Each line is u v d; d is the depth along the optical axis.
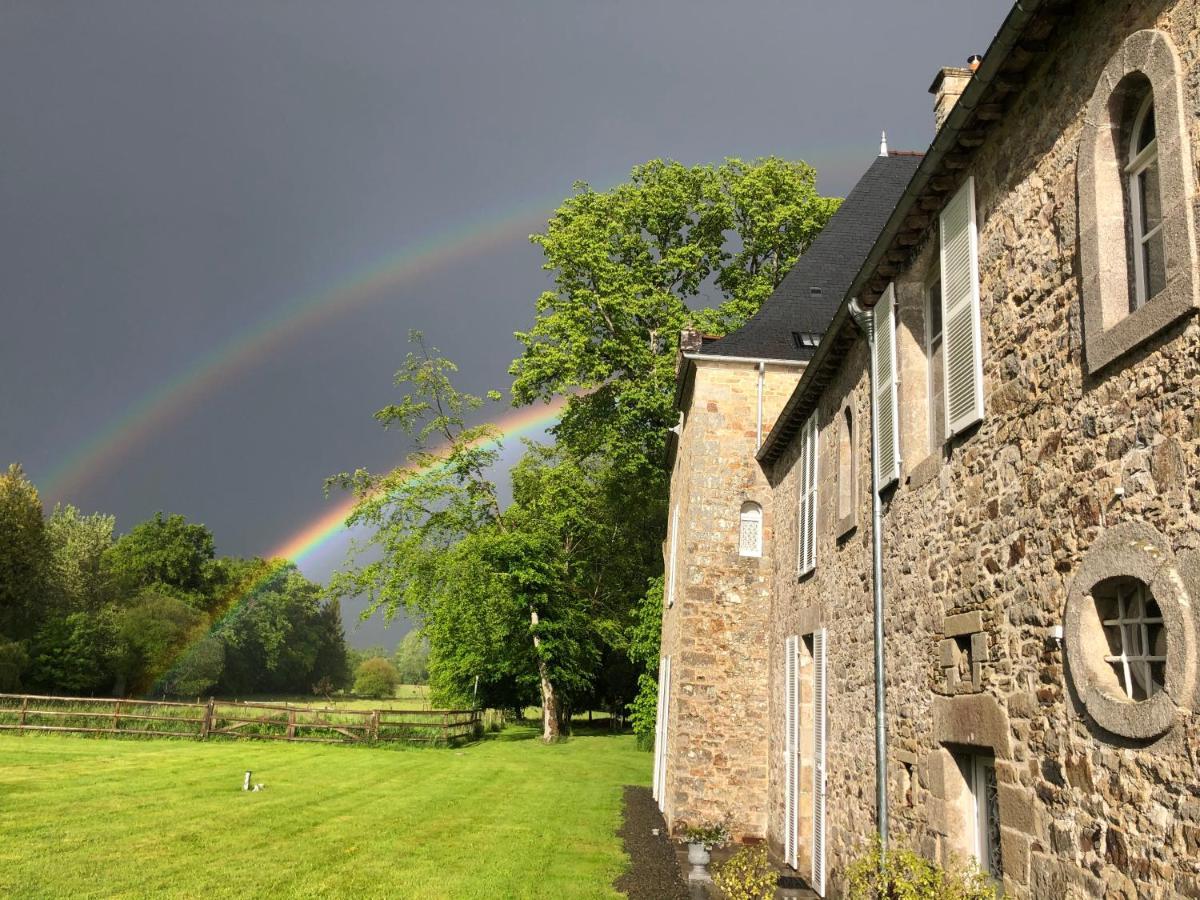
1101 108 4.66
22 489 40.88
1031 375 5.38
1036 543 5.18
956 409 6.48
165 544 63.50
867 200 18.38
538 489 34.00
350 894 8.99
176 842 11.14
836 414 10.38
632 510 31.30
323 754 23.00
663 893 9.69
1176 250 3.91
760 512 15.55
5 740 22.72
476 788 17.92
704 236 28.27
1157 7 4.29
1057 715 4.81
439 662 39.31
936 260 7.50
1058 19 5.13
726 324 26.19
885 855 7.03
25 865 9.47
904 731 7.30
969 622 6.06
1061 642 4.82
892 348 7.96
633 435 25.72
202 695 57.22
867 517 8.76
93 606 47.34
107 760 19.34
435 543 30.77
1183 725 3.71
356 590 30.36
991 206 6.08
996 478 5.79
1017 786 5.22
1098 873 4.32
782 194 27.41
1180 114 3.98
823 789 9.98
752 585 15.05
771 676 14.31
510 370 27.05
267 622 70.88
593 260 26.25
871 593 8.49
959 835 6.23
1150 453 4.11
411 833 12.62
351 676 92.31
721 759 14.37
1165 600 3.87
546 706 31.39
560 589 32.16
